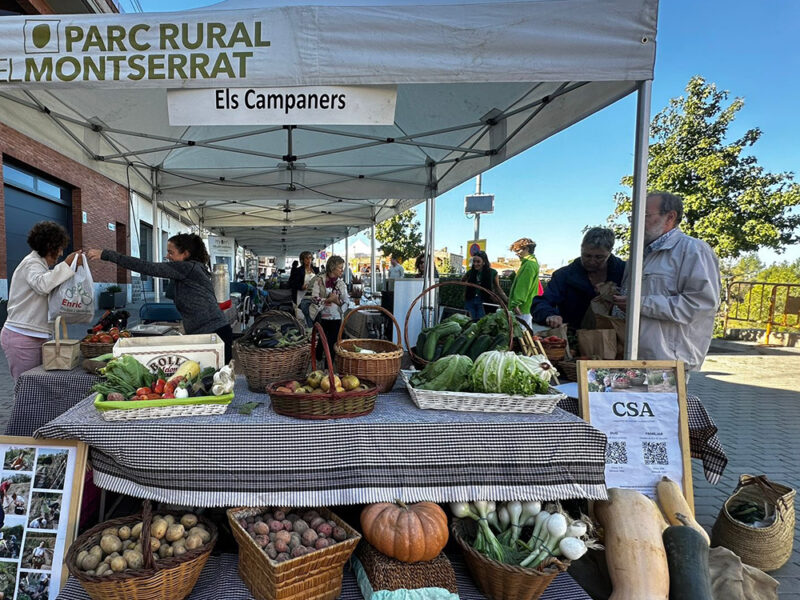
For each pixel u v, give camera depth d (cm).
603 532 210
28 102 363
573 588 194
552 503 202
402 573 173
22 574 182
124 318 357
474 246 719
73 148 439
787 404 574
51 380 253
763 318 1130
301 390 183
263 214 1046
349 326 730
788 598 218
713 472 251
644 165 242
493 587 179
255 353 216
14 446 190
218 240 1141
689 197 930
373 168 660
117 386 193
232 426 177
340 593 181
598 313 294
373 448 183
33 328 301
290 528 180
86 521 210
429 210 656
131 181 592
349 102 233
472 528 202
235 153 594
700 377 729
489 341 240
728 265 1202
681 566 191
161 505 204
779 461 389
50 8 899
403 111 474
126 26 218
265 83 225
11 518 186
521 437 191
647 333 259
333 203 925
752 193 903
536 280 491
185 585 168
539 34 225
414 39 224
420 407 203
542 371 203
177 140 470
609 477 229
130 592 156
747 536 234
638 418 235
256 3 246
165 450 175
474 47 225
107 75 221
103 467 187
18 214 866
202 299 348
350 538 175
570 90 323
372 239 1089
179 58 221
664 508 221
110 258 314
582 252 356
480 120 459
